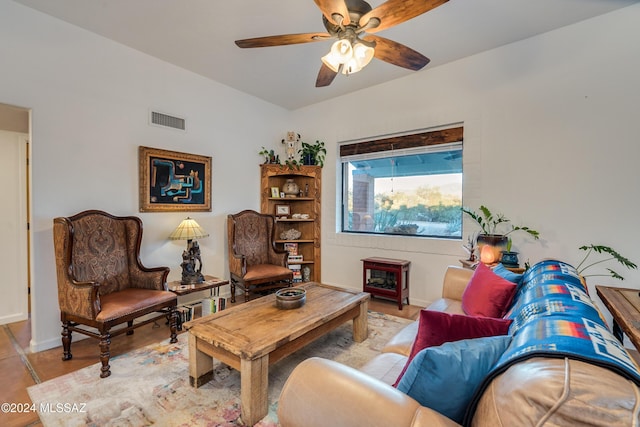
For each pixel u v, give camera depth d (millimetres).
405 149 3742
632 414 528
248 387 1594
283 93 4176
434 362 879
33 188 2416
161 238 3266
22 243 3088
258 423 1615
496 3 2344
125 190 2971
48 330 2484
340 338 2660
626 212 2482
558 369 639
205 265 3711
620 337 2029
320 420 890
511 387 669
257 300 2430
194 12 2445
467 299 1996
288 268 3990
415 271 3643
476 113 3174
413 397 903
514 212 2965
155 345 2525
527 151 2895
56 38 2518
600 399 552
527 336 849
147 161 3113
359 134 4086
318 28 2656
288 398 966
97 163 2773
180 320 2895
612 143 2521
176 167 3371
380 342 2580
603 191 2564
